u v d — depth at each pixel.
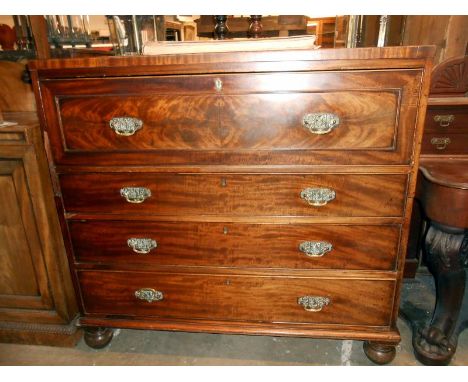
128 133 0.93
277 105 0.87
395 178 0.91
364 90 0.83
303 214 0.97
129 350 1.28
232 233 1.02
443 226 1.03
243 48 0.87
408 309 1.39
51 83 0.92
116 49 1.26
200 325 1.13
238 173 0.94
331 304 1.07
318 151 0.90
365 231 0.97
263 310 1.10
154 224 1.04
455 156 1.21
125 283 1.13
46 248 1.15
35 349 1.28
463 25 1.43
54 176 1.02
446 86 1.22
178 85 0.87
